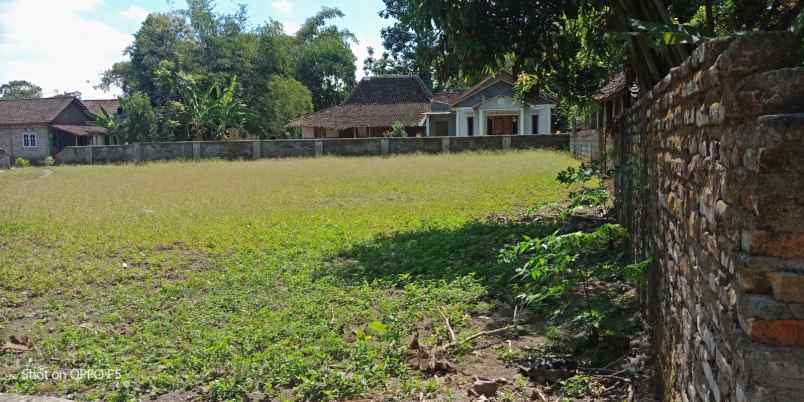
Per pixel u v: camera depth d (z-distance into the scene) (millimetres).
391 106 45094
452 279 7113
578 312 5621
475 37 9477
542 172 21500
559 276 5621
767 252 2047
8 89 90000
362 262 8242
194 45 49312
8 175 29375
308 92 54031
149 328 5773
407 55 45875
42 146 48656
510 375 4574
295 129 51750
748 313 2072
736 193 2227
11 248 10023
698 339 2875
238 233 10859
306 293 6871
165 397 4375
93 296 7133
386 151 35375
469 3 9211
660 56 6746
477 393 4207
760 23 5586
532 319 5824
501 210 12891
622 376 4309
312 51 59906
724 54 2195
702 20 7566
